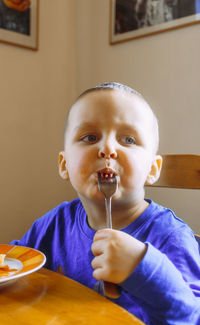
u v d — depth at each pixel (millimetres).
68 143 556
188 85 1696
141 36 1891
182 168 954
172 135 1763
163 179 976
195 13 1651
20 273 457
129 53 1977
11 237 2051
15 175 2070
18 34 2055
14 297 420
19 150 2088
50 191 2242
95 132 524
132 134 521
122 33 2004
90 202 540
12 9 2023
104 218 573
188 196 1685
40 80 2188
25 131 2115
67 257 668
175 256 554
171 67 1766
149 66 1869
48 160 2234
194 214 1662
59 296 424
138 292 444
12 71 2049
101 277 442
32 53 2141
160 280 440
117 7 2031
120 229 605
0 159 2002
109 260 443
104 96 528
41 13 2182
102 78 2156
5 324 346
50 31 2232
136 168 507
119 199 512
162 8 1783
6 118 2023
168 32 1776
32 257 540
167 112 1784
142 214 617
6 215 2031
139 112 535
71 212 738
